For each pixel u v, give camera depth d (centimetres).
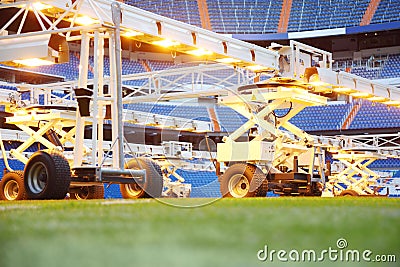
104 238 233
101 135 1083
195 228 271
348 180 2816
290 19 4550
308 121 4206
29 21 3503
